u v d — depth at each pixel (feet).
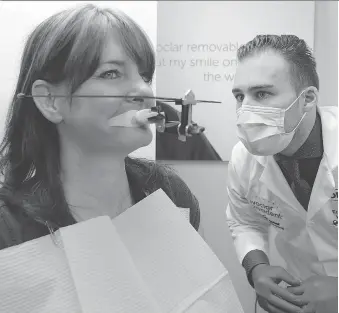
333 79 2.91
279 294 2.48
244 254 2.83
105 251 2.06
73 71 1.98
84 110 2.02
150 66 2.21
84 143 2.13
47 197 2.13
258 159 2.76
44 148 2.18
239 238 2.94
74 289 2.00
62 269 2.00
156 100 2.17
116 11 2.15
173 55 2.83
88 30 1.99
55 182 2.15
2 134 2.20
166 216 2.28
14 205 2.10
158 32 2.82
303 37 2.89
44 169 2.17
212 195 2.84
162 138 2.67
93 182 2.20
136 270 2.11
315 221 2.75
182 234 2.28
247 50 2.44
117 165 2.23
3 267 1.94
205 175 2.80
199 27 2.85
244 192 2.97
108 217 2.11
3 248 2.01
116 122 2.04
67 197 2.18
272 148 2.47
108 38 2.01
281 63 2.35
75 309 1.98
